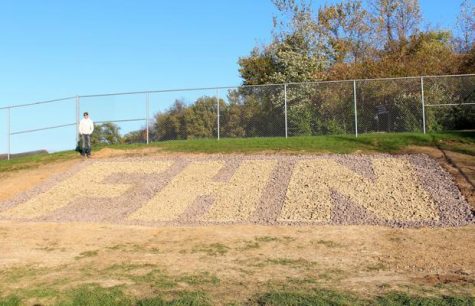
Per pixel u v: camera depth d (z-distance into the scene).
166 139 26.36
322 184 17.64
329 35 43.56
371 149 21.53
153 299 8.38
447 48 39.81
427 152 20.45
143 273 10.30
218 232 14.01
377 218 14.59
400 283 9.16
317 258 11.27
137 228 14.90
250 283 9.41
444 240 12.30
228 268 10.62
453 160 19.09
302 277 9.78
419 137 22.39
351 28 43.94
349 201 16.02
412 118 24.58
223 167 20.55
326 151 21.70
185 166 21.14
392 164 19.23
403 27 44.06
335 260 11.06
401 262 10.73
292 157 20.98
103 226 15.22
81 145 24.91
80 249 12.76
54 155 25.47
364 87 25.11
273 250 12.08
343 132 24.97
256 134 25.61
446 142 21.70
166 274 10.19
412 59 34.72
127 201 17.92
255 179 18.80
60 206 17.86
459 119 24.17
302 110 25.33
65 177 21.16
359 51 43.34
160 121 26.50
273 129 25.50
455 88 24.31
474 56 31.38
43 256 12.13
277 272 10.22
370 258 11.13
